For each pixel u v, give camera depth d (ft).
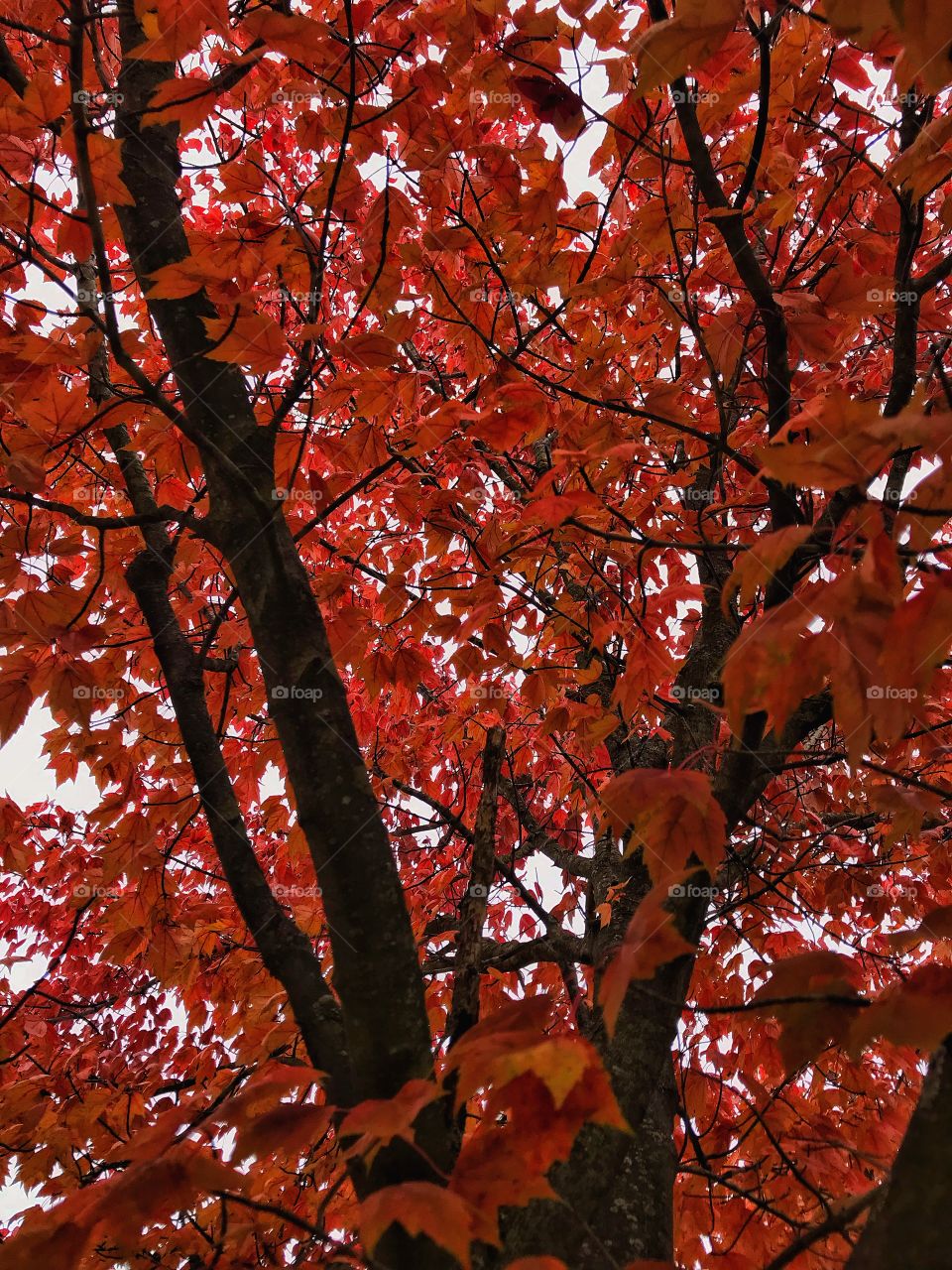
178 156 7.93
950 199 5.98
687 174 8.79
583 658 13.67
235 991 13.57
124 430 10.48
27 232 6.15
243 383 7.11
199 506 10.84
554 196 8.46
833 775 15.44
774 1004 4.13
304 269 7.70
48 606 8.11
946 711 10.32
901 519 3.35
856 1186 8.85
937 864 13.46
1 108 5.03
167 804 10.44
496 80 7.77
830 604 3.33
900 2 3.71
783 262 10.77
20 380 6.41
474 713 14.38
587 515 9.19
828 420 3.31
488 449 13.71
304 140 8.18
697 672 11.58
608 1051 6.24
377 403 8.05
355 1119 3.70
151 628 9.39
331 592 10.52
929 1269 3.32
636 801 4.11
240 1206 8.36
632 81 7.64
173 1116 4.64
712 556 11.68
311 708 6.02
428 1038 5.45
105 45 9.17
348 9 5.43
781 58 7.11
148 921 11.25
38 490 6.58
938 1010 3.65
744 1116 9.95
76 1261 3.84
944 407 6.52
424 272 8.68
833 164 9.10
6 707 8.22
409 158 8.57
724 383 7.84
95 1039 15.21
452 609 9.95
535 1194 3.75
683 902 5.86
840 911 14.37
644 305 10.61
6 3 8.43
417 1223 3.30
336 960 5.61
